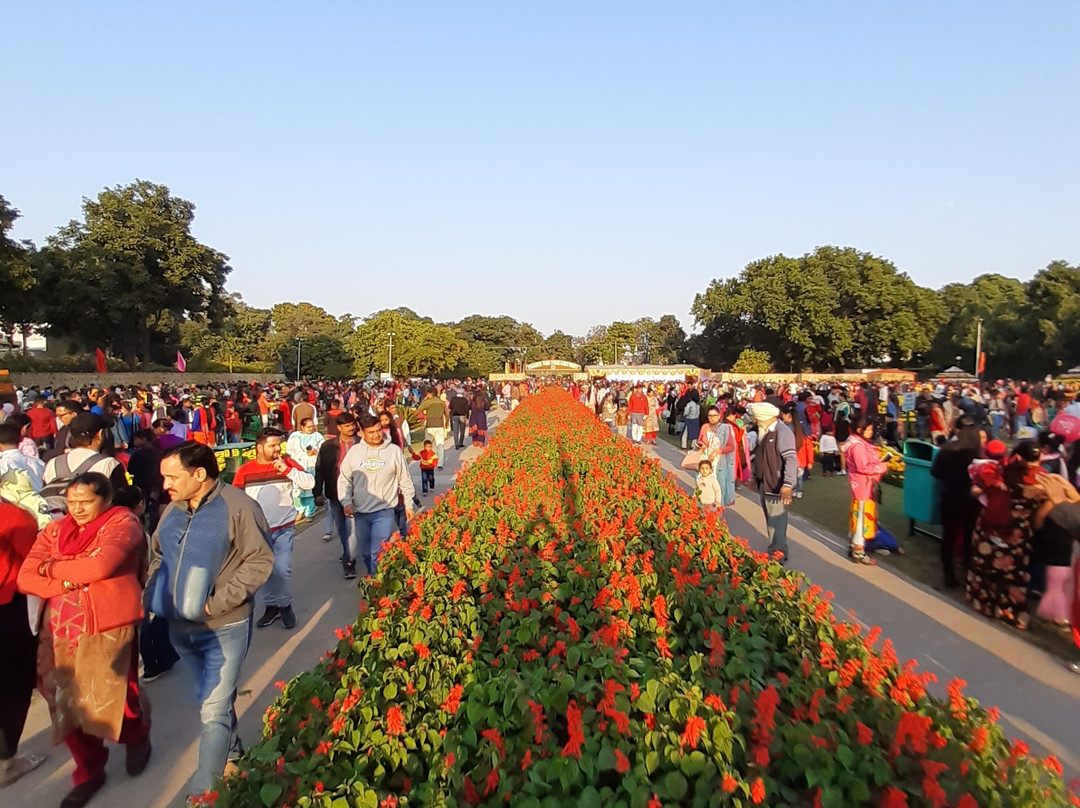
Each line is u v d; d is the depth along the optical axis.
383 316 58.19
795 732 2.67
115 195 46.78
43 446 14.20
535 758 2.67
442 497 7.45
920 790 2.48
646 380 49.53
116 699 3.87
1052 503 6.04
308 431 8.52
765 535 9.91
